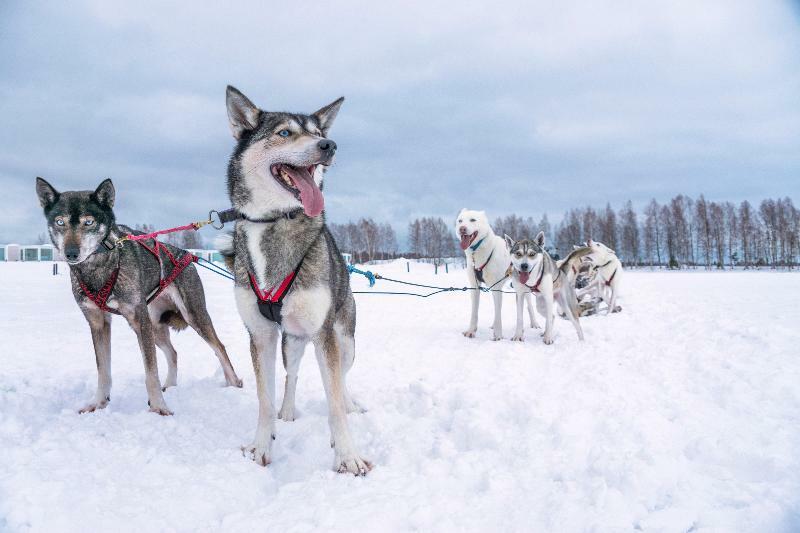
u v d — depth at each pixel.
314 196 2.93
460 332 7.65
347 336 3.70
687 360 4.52
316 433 3.37
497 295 7.02
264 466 2.98
